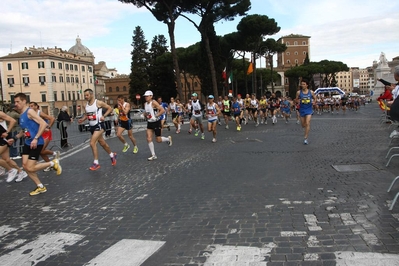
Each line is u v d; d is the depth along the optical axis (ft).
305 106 38.45
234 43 158.71
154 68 218.79
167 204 18.98
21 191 24.08
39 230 16.20
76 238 14.94
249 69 148.66
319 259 11.78
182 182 23.75
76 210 18.93
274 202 18.17
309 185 21.17
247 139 46.37
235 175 24.89
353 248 12.48
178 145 43.55
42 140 23.27
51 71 262.67
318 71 288.92
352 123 66.03
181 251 13.03
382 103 55.42
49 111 261.65
